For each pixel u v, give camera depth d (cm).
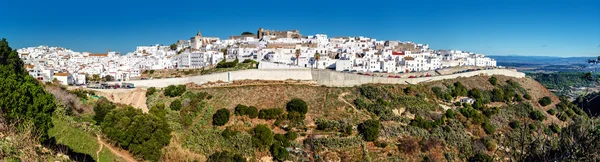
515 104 12712
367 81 13088
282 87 12075
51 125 5753
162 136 7500
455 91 12925
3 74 7219
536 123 11469
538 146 3297
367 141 9169
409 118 10744
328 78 13262
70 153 6006
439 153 9275
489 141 9919
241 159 7838
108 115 7550
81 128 7250
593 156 2888
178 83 12875
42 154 4350
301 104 10400
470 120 11006
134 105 11481
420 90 12650
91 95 11131
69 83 14988
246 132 9081
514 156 3712
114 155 6769
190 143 8400
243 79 13412
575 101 13600
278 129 9594
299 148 8731
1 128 4578
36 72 14900
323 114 10525
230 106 10638
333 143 8781
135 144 7119
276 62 16412
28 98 5388
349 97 11656
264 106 10725
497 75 15250
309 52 19462
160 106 10219
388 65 16738
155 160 7188
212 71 16512
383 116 10550
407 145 9150
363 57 17962
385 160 8694
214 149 8388
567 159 2975
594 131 3045
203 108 10638
